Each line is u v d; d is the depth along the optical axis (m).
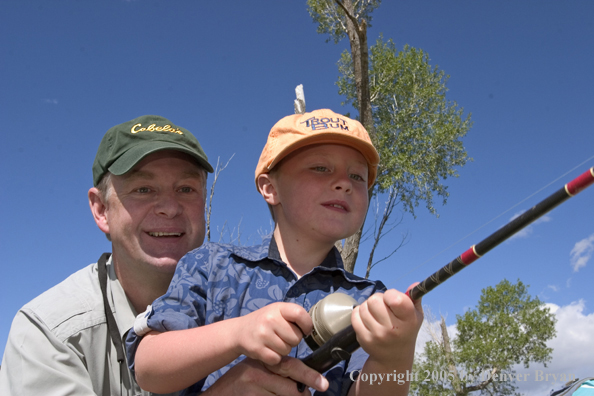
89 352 2.04
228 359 1.20
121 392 2.07
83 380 1.94
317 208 1.71
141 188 2.19
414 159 10.09
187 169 2.25
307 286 1.65
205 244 1.75
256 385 1.24
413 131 10.34
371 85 10.61
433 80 10.87
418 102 10.75
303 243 1.75
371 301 1.12
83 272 2.32
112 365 2.08
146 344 1.33
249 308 1.56
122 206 2.16
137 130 2.28
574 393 1.74
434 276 1.04
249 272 1.64
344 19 7.94
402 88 10.75
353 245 5.93
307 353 1.52
